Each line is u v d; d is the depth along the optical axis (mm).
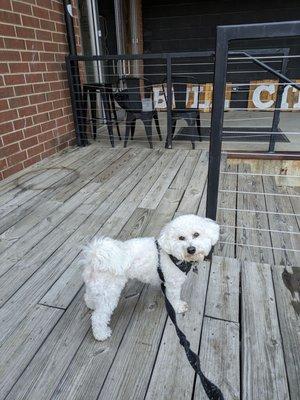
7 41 2912
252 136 4199
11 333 1328
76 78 3906
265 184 3320
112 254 1216
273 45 6219
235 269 1674
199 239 1300
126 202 2535
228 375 1136
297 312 1395
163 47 6750
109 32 5832
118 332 1318
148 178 3027
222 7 6309
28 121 3281
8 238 2037
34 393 1094
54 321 1384
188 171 3182
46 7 3428
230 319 1374
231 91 6047
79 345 1265
